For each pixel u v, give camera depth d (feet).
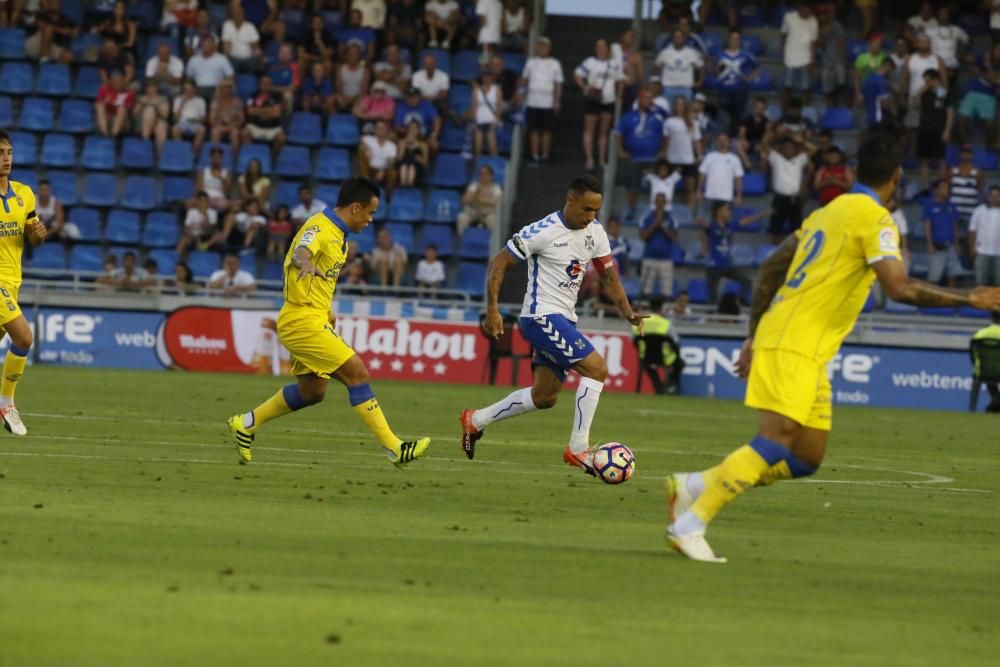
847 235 71.15
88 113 310.86
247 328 261.85
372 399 111.86
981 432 196.95
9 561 65.00
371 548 73.51
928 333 268.41
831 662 52.70
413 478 108.47
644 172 306.76
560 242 114.52
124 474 101.30
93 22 322.75
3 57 318.86
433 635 53.93
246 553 70.23
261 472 107.24
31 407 160.76
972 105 312.91
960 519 99.35
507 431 159.84
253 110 303.07
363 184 112.37
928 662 53.31
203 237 286.87
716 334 263.90
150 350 261.44
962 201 296.71
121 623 53.52
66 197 301.63
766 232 299.58
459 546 75.56
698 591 65.57
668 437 163.22
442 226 295.69
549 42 325.83
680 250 290.97
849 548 82.38
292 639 52.24
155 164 303.48
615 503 99.30
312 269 108.58
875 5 330.34
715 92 319.06
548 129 313.73
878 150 72.64
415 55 325.42
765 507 100.94
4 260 127.34
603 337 264.31
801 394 71.00
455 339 263.29
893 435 184.85
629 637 55.21
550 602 61.41
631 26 346.95
